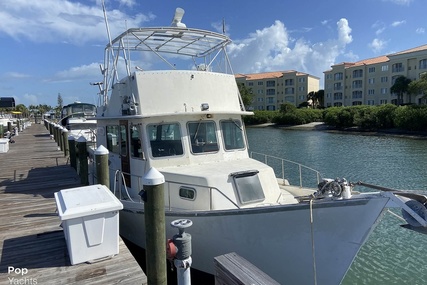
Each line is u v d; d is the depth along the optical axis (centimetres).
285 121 6919
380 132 4825
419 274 841
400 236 1074
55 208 681
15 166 1195
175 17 716
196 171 600
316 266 490
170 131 653
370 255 954
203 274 566
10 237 530
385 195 442
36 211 663
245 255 520
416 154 2828
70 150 1125
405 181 1933
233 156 705
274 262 509
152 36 743
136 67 713
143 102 634
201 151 671
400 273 850
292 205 479
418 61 6569
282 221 489
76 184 890
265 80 10012
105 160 650
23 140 2262
